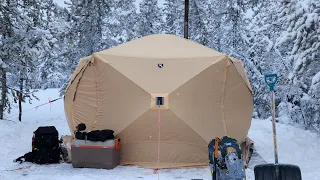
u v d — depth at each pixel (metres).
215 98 9.04
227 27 24.42
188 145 8.76
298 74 12.15
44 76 39.28
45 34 15.67
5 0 15.80
